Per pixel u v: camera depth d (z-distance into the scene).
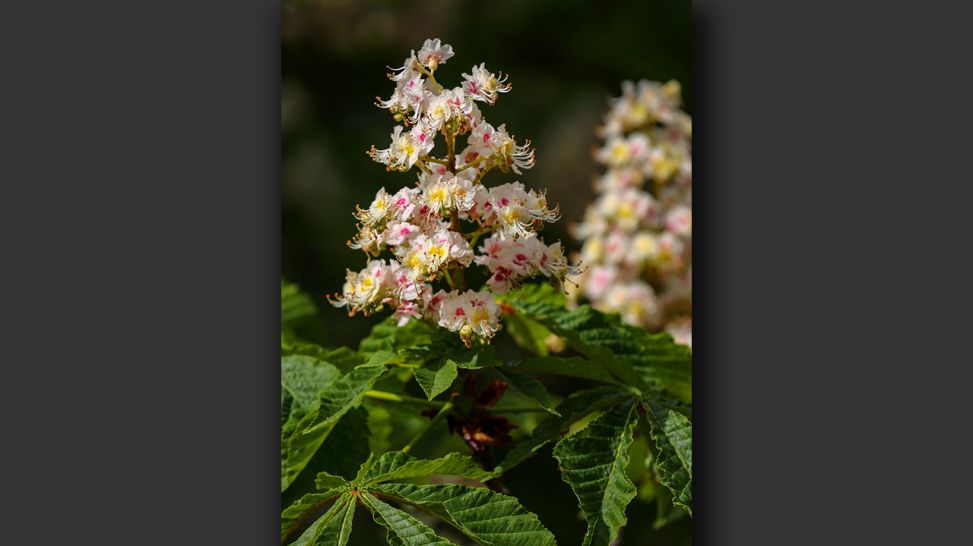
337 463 1.79
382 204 1.73
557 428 1.74
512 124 2.78
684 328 2.08
